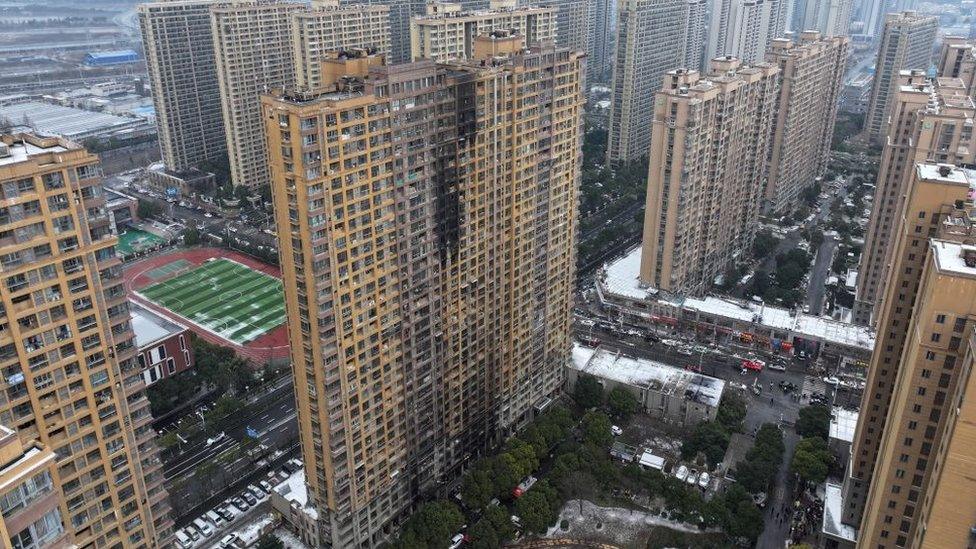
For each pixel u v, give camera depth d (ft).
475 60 645.10
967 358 370.94
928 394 440.04
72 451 447.83
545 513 650.84
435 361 653.71
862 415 602.85
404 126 547.90
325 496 600.80
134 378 473.26
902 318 556.10
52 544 331.57
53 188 406.00
